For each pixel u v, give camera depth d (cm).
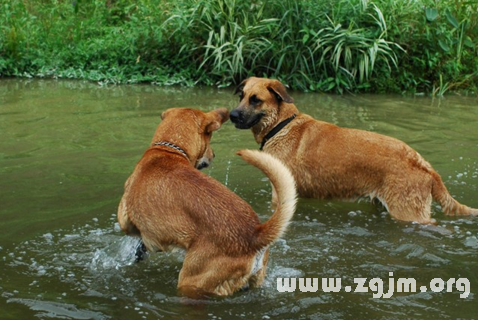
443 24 1315
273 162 403
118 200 595
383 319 396
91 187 627
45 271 455
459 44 1298
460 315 403
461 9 1370
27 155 726
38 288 428
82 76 1278
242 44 1235
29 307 400
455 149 790
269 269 466
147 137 815
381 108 1052
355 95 1186
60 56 1345
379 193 576
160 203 424
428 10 1291
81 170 677
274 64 1267
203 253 408
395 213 569
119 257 481
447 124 930
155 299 415
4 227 529
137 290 429
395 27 1281
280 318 395
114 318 388
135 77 1265
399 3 1335
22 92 1111
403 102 1118
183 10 1338
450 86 1245
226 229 407
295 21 1265
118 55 1337
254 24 1277
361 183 582
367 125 910
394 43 1223
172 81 1251
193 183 424
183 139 474
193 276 411
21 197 596
